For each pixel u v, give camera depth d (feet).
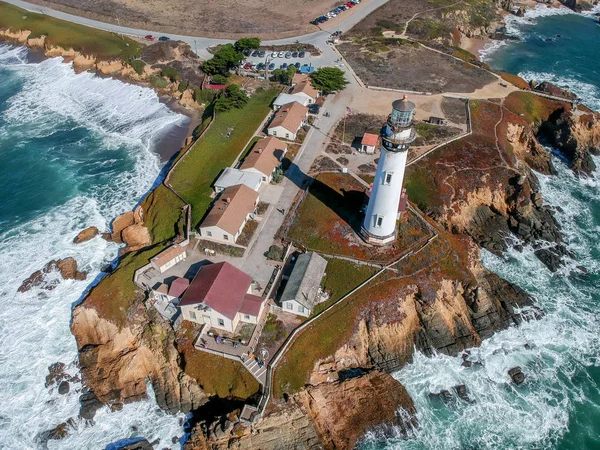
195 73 377.71
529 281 235.81
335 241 226.58
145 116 347.36
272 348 185.78
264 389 173.78
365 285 209.87
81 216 263.90
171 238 233.35
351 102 332.39
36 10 479.00
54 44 422.82
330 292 208.44
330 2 513.04
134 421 178.60
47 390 188.55
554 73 428.15
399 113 176.14
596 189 292.81
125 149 315.58
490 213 263.90
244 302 191.31
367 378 190.08
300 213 240.73
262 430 167.94
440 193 258.57
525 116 330.75
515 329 213.66
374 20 466.70
